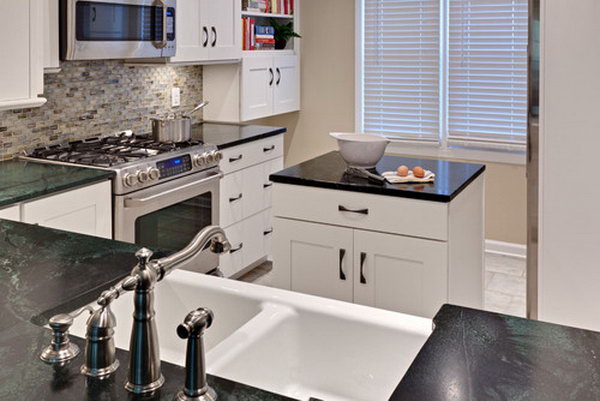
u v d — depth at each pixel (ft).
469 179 8.72
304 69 17.42
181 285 4.65
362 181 8.50
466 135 15.62
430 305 8.05
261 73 15.38
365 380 4.11
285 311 4.24
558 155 7.05
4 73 8.56
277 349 4.12
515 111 14.93
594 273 7.08
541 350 3.25
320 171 9.23
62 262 4.71
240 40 14.35
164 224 10.62
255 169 13.57
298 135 17.85
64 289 4.16
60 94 11.25
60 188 8.51
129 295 4.33
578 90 6.82
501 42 14.78
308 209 8.70
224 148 12.32
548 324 3.59
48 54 9.46
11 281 4.30
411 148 16.42
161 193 10.32
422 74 15.90
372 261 8.36
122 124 12.81
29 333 3.39
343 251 8.53
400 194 7.98
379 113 16.69
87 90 11.85
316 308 4.22
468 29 15.10
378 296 8.39
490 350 3.26
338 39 16.80
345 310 4.16
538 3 6.85
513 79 14.80
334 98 17.15
